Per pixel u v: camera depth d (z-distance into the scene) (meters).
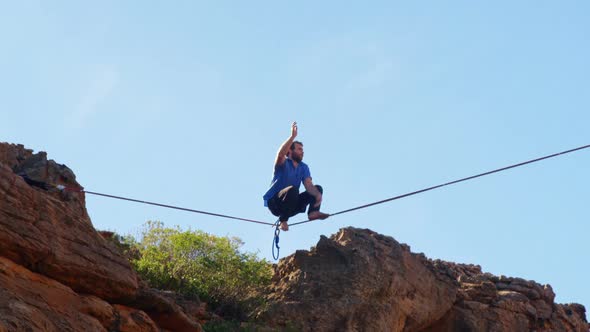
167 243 26.05
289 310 25.66
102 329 15.93
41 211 16.11
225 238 26.70
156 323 18.17
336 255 27.75
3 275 14.96
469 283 30.86
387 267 27.53
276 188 16.44
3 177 15.77
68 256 16.14
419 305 28.11
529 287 31.39
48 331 14.70
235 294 25.55
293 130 16.39
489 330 29.09
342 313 25.97
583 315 33.19
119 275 16.97
